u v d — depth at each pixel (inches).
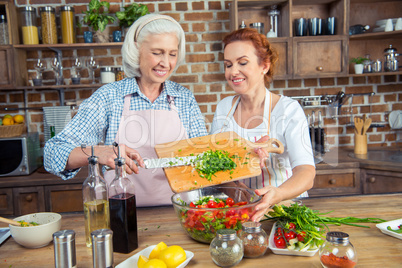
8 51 109.3
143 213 57.4
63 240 35.7
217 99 125.0
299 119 63.7
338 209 55.2
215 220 42.2
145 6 113.4
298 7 121.7
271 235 45.5
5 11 113.0
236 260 38.3
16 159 105.7
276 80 126.6
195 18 122.0
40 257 42.8
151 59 62.5
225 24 122.9
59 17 117.6
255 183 68.6
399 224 48.1
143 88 69.7
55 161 57.8
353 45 125.6
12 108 118.9
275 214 48.5
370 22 125.1
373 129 128.7
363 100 128.7
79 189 104.3
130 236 43.0
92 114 66.0
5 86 110.3
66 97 122.6
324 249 37.6
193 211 42.6
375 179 106.6
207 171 51.8
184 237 47.4
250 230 40.8
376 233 46.9
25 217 48.5
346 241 36.8
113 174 67.7
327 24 114.8
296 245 42.3
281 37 112.2
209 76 124.1
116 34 113.9
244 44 62.8
